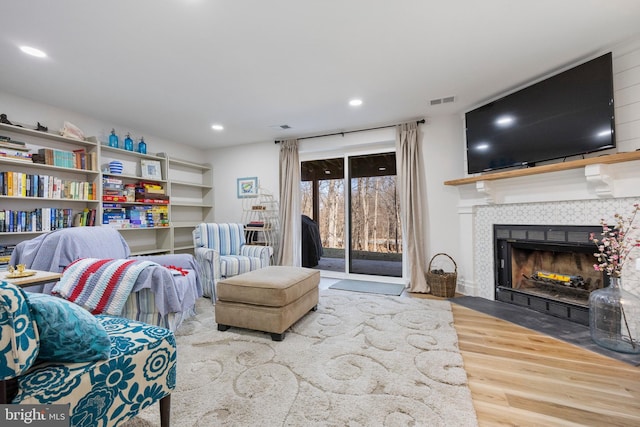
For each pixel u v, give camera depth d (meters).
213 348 1.96
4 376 0.77
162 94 2.88
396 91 2.85
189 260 2.68
